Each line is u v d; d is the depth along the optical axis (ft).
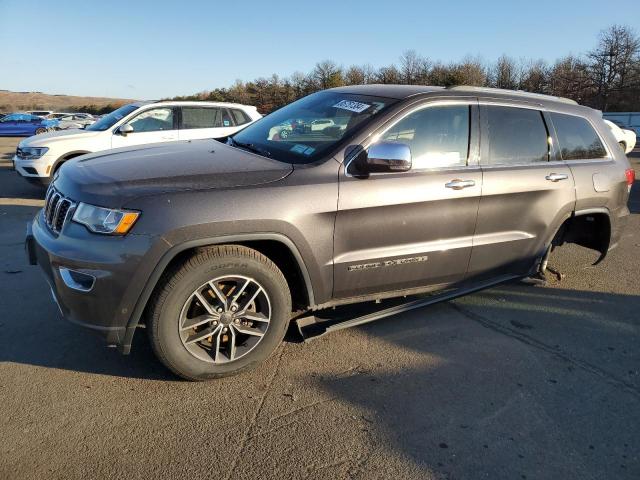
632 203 30.71
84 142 28.17
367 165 10.61
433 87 12.85
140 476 7.63
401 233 11.30
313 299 10.81
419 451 8.45
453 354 11.68
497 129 12.95
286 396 9.80
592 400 10.14
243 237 9.45
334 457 8.21
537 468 8.21
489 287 13.85
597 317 14.01
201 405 9.40
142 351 11.18
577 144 14.90
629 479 8.07
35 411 9.01
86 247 8.86
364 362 11.17
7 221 22.47
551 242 14.71
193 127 31.24
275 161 10.77
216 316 9.77
